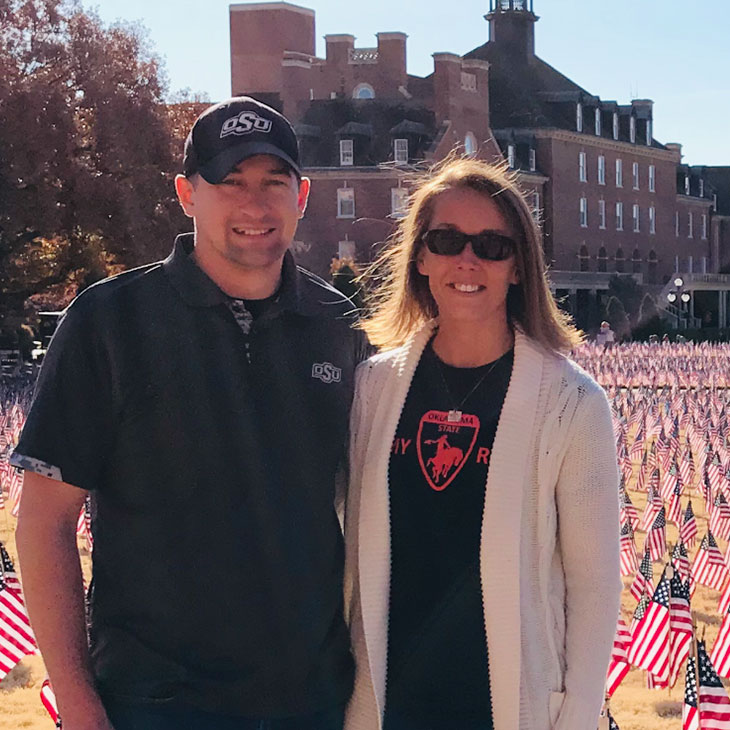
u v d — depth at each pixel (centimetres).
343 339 184
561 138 3675
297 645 170
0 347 2194
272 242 174
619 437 941
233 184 173
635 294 3709
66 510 168
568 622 179
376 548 179
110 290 171
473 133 3225
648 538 584
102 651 171
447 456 179
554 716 176
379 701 177
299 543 172
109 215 1956
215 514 167
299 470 174
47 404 166
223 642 167
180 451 167
